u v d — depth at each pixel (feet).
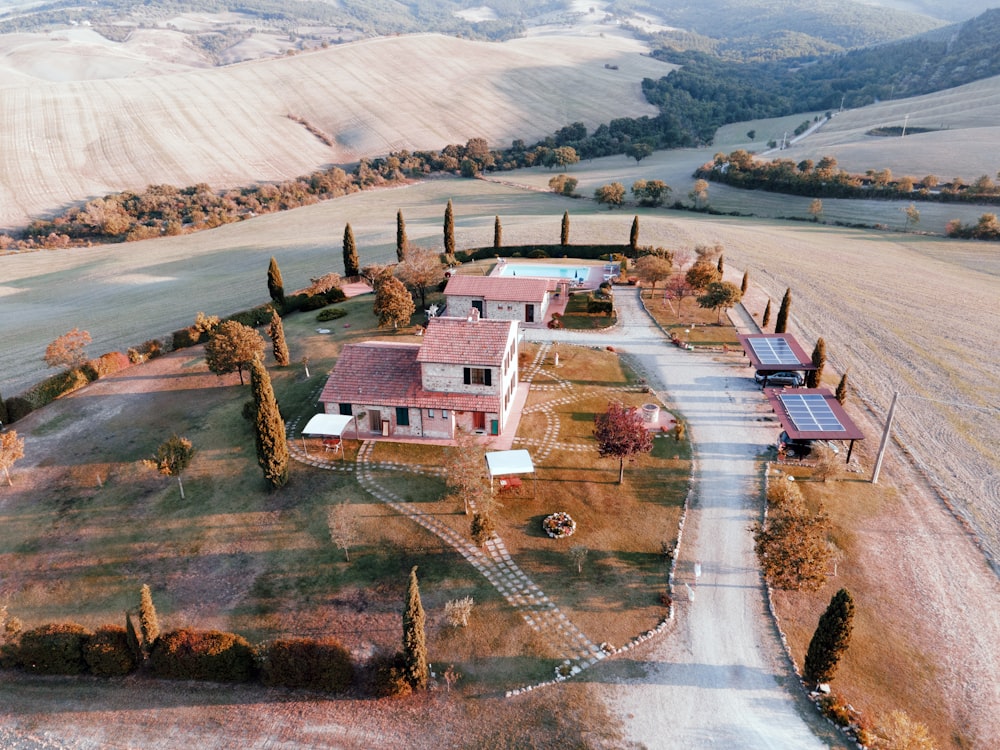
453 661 103.60
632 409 152.97
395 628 109.70
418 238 343.87
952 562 122.11
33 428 172.14
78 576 123.54
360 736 92.32
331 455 156.46
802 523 111.34
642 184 468.34
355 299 264.52
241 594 118.11
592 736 90.38
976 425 168.35
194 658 101.04
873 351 211.82
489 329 164.25
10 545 131.03
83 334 198.18
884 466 151.33
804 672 98.12
